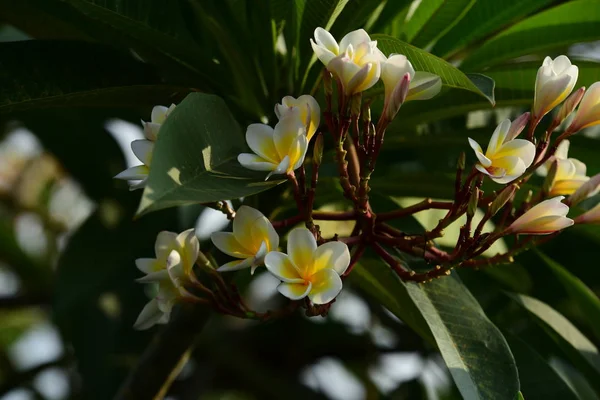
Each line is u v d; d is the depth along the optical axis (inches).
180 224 80.7
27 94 67.6
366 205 62.0
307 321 99.2
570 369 77.2
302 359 99.7
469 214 60.8
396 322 99.2
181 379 95.0
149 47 70.1
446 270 62.1
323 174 74.8
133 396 70.4
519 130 61.1
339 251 59.7
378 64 60.1
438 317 64.1
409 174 72.7
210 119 60.6
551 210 61.1
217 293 63.2
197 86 71.0
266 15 69.2
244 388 102.0
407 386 88.0
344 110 60.6
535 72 69.2
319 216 63.4
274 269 59.1
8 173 120.0
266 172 60.9
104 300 89.7
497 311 81.9
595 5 68.9
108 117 87.2
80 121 87.3
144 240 80.0
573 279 73.2
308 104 61.1
